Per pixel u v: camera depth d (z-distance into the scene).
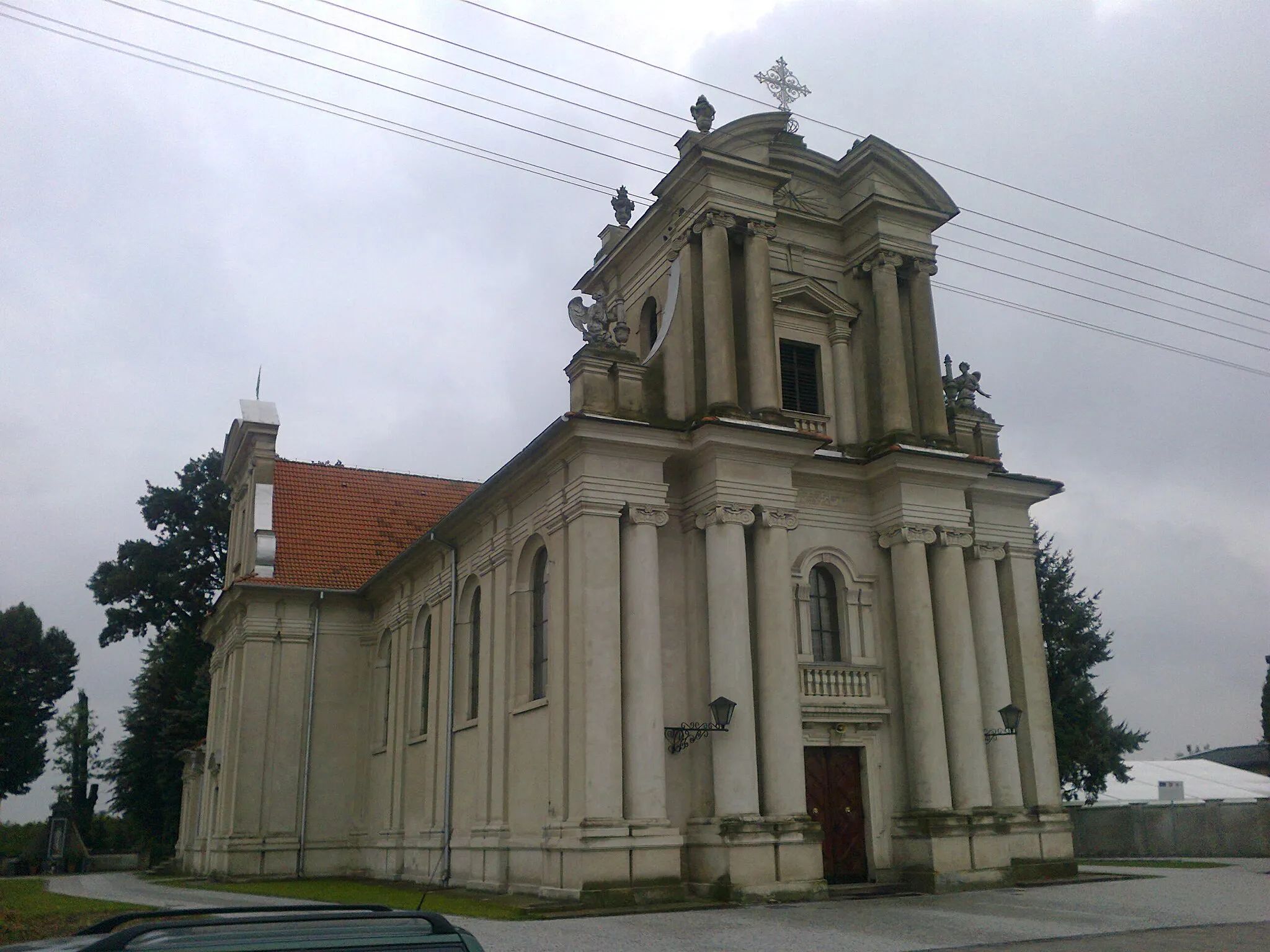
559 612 20.70
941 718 21.84
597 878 18.25
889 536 23.22
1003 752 23.08
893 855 21.55
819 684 21.84
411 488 40.16
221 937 4.27
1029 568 25.28
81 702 70.56
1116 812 34.22
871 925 15.29
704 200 22.88
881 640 22.92
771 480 21.42
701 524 21.17
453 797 25.53
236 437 39.16
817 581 23.05
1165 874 23.38
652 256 25.39
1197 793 46.00
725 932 14.66
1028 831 22.69
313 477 38.84
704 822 19.56
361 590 33.81
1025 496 25.52
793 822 19.47
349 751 33.44
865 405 24.48
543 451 21.44
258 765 32.22
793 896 18.97
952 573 23.08
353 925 4.59
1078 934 13.95
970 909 17.17
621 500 20.53
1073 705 35.00
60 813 52.69
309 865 31.92
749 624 20.50
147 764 50.88
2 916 18.73
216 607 36.50
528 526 23.00
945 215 25.38
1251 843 31.14
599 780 18.88
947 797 21.36
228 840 31.56
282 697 33.00
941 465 23.31
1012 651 24.55
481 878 22.92
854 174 25.64
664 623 21.02
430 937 4.59
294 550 35.31
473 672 26.09
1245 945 12.71
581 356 21.55
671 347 22.77
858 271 25.23
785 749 19.97
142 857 53.09
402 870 28.05
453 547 27.11
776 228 24.45
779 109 23.72
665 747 20.05
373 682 33.69
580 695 19.45
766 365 22.28
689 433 21.28
